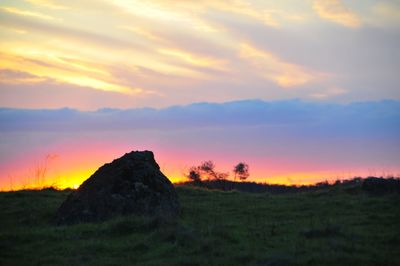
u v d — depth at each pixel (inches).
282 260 595.2
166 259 632.4
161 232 736.3
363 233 766.5
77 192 964.0
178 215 951.0
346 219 901.8
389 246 687.7
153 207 924.6
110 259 649.0
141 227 789.2
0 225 892.0
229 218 949.8
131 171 965.8
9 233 780.6
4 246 706.8
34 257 665.6
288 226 848.3
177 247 679.7
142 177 962.1
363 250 654.5
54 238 760.3
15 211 995.3
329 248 658.8
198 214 986.1
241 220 927.7
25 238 754.2
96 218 901.8
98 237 766.5
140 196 935.0
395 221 869.8
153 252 668.7
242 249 676.1
